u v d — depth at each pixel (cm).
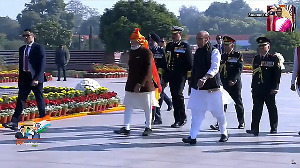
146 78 916
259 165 689
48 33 6031
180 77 1021
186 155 754
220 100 844
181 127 1039
